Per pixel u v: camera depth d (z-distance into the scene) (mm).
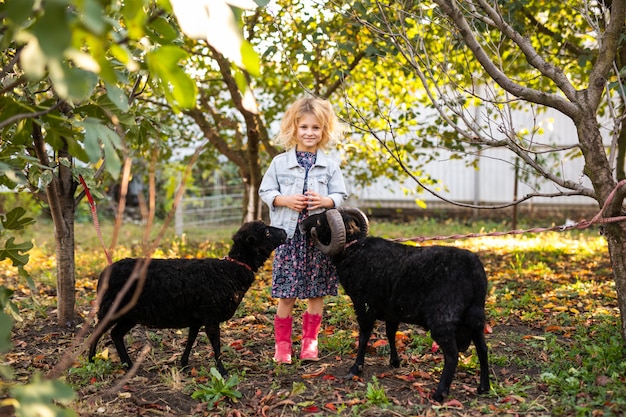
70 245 5750
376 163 9898
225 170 16234
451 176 15961
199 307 4410
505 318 5898
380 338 5371
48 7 1630
